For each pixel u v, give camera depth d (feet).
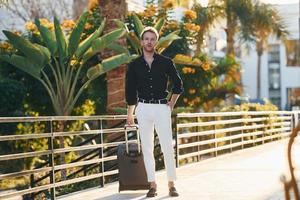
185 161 51.75
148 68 26.04
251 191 28.12
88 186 36.86
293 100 195.31
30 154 24.54
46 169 25.82
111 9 46.75
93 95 57.00
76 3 86.99
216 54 158.92
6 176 23.09
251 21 103.30
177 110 45.80
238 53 150.20
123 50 45.19
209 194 27.40
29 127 53.98
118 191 28.71
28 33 54.85
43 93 53.83
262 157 46.83
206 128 61.41
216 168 38.88
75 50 43.88
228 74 71.46
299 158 43.29
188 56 58.39
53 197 26.32
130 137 40.65
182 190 28.89
